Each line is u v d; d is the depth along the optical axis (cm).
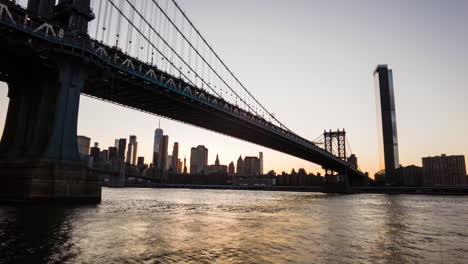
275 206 4575
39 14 4109
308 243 1550
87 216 2400
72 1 4106
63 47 3816
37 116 3972
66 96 3809
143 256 1190
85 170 3772
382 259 1265
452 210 4222
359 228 2192
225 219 2597
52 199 3403
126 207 3541
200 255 1236
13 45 3572
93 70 4106
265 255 1266
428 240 1744
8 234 1543
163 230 1844
